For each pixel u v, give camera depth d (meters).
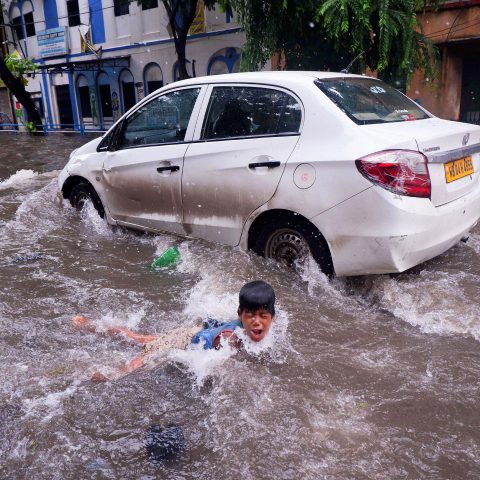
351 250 3.78
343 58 10.78
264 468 2.23
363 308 3.83
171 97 5.02
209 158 4.52
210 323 3.12
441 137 3.83
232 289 3.95
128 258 4.96
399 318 3.66
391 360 3.11
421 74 13.88
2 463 2.31
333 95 4.11
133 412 2.62
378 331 3.48
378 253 3.67
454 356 3.14
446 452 2.34
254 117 4.37
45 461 2.31
